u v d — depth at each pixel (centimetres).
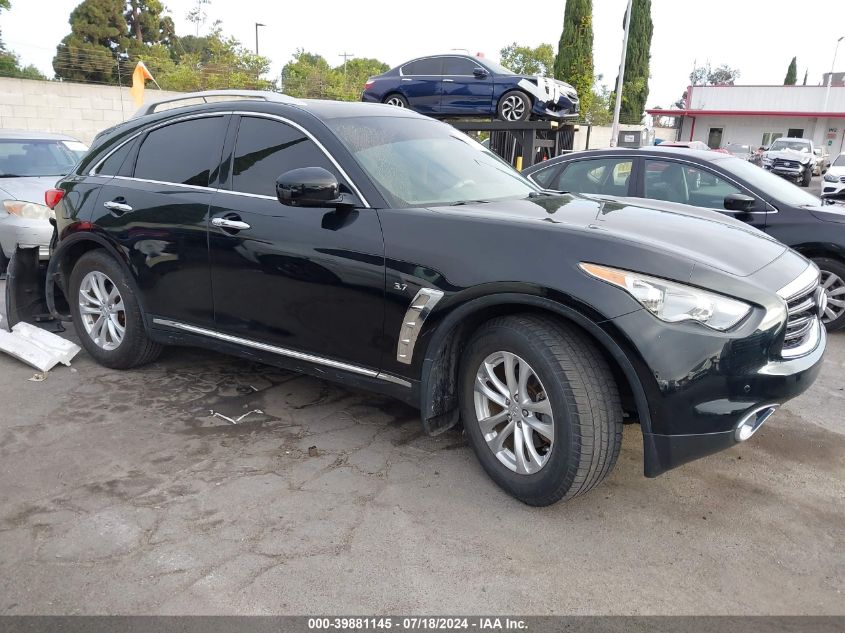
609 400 263
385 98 1263
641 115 3928
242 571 246
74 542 262
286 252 333
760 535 273
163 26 4831
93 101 1994
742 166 586
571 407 260
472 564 252
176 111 408
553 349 263
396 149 353
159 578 242
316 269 324
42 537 265
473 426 304
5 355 473
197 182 382
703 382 248
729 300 254
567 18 2684
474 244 284
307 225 329
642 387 251
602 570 250
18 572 245
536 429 277
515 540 267
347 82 3081
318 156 338
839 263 527
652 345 247
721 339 248
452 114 1203
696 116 4606
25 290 500
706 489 308
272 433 357
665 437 253
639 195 588
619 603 233
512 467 291
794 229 530
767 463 333
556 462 268
